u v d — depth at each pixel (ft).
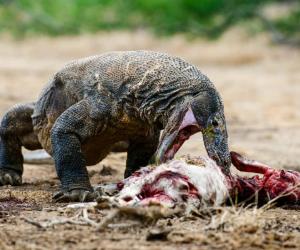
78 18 270.87
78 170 54.95
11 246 41.16
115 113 54.34
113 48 247.70
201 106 50.47
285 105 139.33
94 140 55.98
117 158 79.36
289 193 51.21
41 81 166.71
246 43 238.27
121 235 43.16
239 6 241.14
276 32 235.81
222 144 50.14
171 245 41.55
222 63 216.54
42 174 71.87
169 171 47.67
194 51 236.63
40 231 44.16
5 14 271.28
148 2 256.52
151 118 53.11
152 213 43.73
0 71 185.37
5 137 63.98
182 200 47.34
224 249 41.19
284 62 213.05
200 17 246.88
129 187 48.08
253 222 44.37
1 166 64.49
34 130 61.26
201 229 44.16
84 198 53.72
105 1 270.05
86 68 56.18
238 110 130.52
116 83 54.24
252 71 198.80
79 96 56.13
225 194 48.78
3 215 48.44
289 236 43.45
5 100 131.23
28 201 54.54
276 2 261.85
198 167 48.11
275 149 90.84
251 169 52.49
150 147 58.29
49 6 271.90
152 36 255.91
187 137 51.13
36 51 244.63
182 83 52.11
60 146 54.85
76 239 42.27
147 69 53.57
